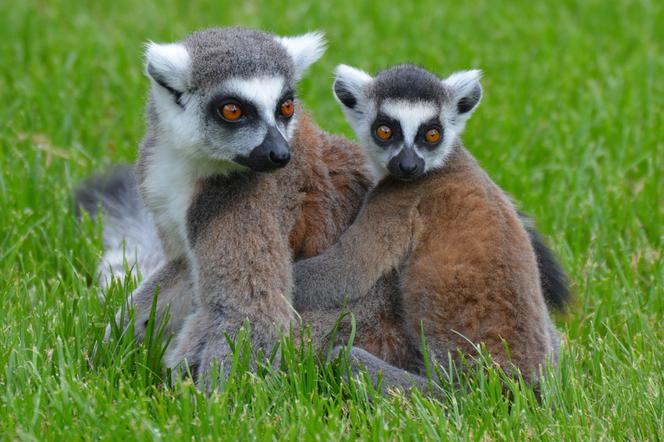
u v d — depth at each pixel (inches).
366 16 969.5
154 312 445.4
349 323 436.1
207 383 413.1
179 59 427.8
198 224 426.3
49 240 561.0
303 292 435.8
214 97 422.9
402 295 439.2
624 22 959.0
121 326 457.1
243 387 401.7
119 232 562.6
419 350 437.4
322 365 427.8
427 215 443.2
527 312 425.4
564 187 641.0
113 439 362.3
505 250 430.3
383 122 477.4
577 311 513.7
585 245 580.1
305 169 451.2
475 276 424.5
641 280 550.0
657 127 716.0
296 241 448.1
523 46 891.4
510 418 390.9
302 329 418.3
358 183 476.1
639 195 625.6
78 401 380.8
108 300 477.7
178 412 388.8
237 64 427.5
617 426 391.5
